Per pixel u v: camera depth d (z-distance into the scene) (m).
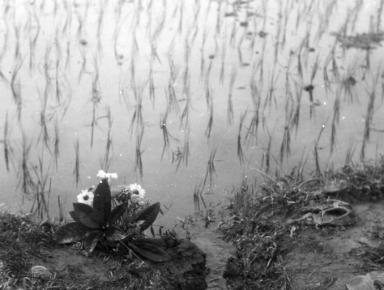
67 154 1.97
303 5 2.96
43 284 1.45
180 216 1.79
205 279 1.58
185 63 2.45
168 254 1.58
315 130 2.14
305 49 2.57
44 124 2.05
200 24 2.75
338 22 2.82
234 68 2.44
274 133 2.11
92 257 1.57
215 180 1.92
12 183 1.86
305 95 2.31
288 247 1.67
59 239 1.58
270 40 2.64
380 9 2.86
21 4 2.83
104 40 2.58
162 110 2.19
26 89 2.25
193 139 2.07
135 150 2.01
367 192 1.84
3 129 2.05
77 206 1.58
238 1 2.98
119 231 1.58
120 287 1.48
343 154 2.04
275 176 1.93
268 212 1.79
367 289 1.50
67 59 2.42
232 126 2.14
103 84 2.30
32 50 2.46
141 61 2.45
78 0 2.90
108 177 1.66
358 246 1.67
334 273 1.59
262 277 1.60
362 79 2.42
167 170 1.94
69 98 2.21
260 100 2.26
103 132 2.07
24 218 1.66
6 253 1.51
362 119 2.21
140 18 2.78
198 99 2.26
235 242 1.69
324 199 1.81
